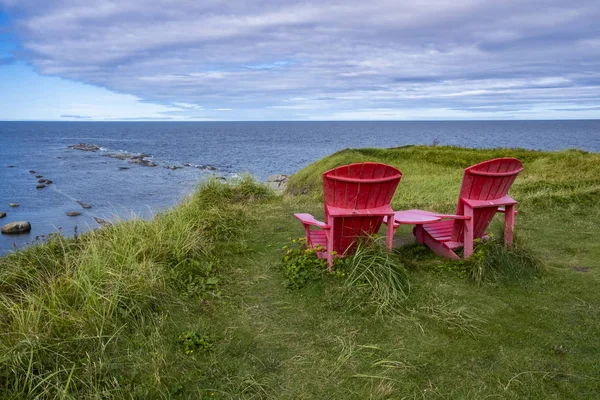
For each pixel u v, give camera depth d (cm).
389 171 407
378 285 384
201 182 923
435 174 1295
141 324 332
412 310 361
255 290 416
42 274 432
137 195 2350
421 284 407
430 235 502
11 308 317
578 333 325
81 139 10169
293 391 264
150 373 273
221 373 281
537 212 723
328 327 340
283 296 400
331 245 421
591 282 422
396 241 543
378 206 425
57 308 326
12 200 2205
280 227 651
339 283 403
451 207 789
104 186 2703
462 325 337
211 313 367
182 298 387
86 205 2022
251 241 580
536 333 325
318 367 288
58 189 2586
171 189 2561
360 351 305
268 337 328
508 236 464
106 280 371
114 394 250
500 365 285
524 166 1288
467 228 450
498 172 443
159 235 492
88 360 272
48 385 251
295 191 1425
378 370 283
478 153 1550
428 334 326
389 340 319
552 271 450
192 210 664
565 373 275
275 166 4241
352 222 424
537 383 266
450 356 296
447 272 437
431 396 256
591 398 251
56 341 290
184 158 5194
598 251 519
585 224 646
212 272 457
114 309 332
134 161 4362
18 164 4119
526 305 372
